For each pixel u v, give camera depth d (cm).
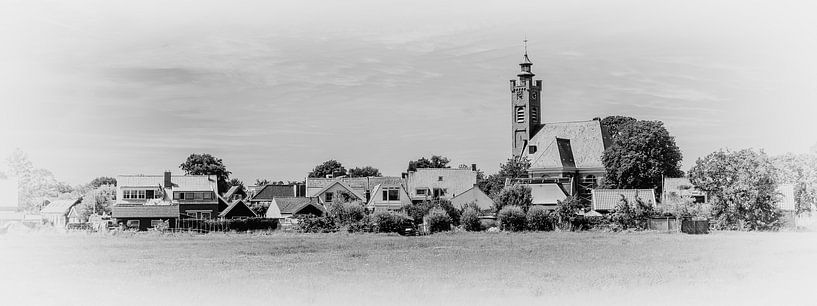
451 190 14788
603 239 8250
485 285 4981
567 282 5091
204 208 13712
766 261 6138
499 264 5941
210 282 5216
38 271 5881
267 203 15712
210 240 8606
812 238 8206
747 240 7956
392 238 8688
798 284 5181
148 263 6259
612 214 10025
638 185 14312
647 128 14300
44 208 14662
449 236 8988
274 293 4797
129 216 11438
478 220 10031
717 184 9981
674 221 9756
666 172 14338
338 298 4631
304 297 4681
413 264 5994
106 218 12425
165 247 7612
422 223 10669
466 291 4791
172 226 10931
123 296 4919
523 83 18362
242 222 10488
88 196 14462
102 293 5016
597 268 5706
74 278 5531
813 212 12769
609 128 18525
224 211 12500
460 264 5966
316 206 12212
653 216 9912
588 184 16825
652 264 5934
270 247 7494
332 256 6588
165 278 5431
